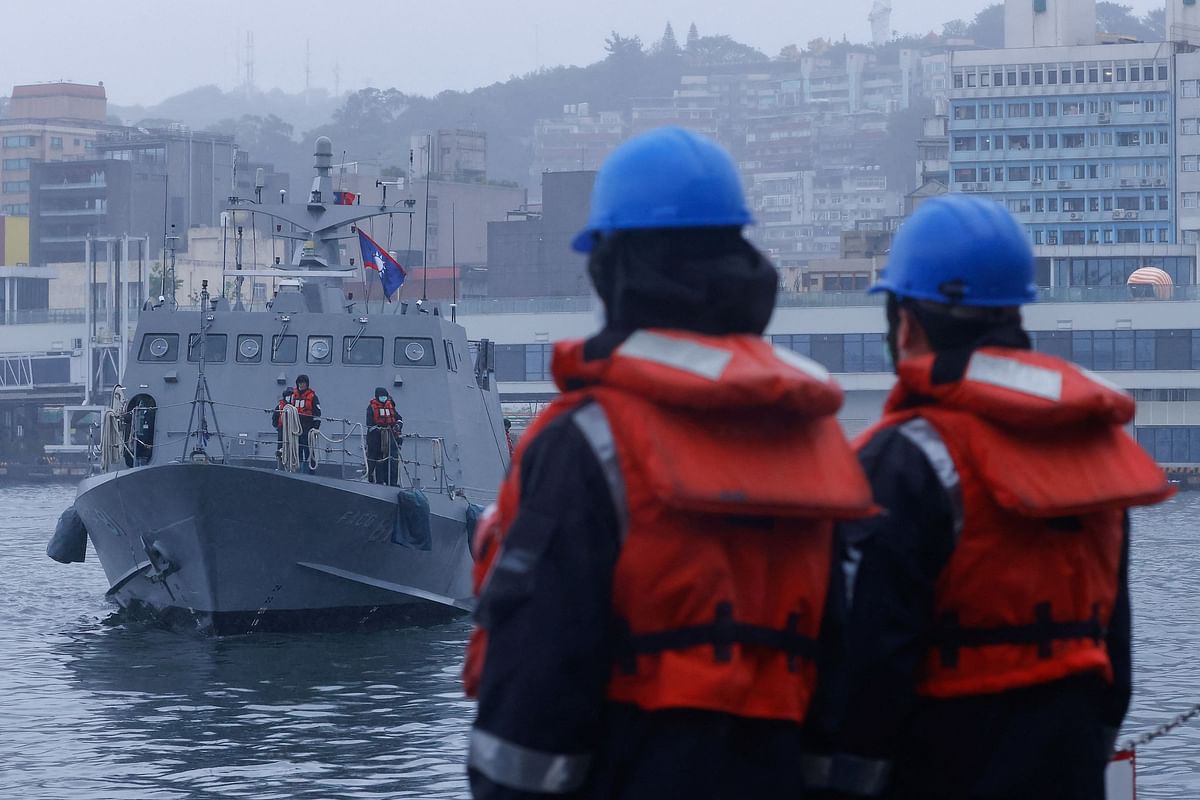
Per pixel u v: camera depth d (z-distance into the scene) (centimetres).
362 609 2481
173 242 2775
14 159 17850
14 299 12519
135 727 1752
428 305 2812
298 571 2386
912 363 455
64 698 1934
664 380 367
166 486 2328
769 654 383
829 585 410
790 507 370
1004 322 466
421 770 1529
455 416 2714
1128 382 8400
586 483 368
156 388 2686
